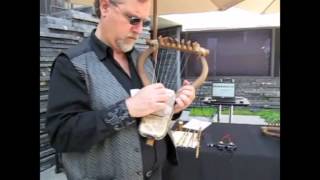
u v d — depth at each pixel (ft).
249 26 19.24
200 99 14.49
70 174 2.68
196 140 5.43
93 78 2.54
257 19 19.02
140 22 2.63
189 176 5.04
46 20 7.84
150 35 5.26
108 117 2.37
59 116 2.42
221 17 19.54
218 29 19.74
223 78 19.29
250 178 4.88
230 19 19.47
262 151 4.98
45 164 7.73
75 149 2.47
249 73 19.60
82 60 2.55
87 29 9.14
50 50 7.82
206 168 4.99
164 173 4.79
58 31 8.16
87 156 2.58
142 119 2.62
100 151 2.57
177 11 7.22
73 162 2.64
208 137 5.86
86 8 9.15
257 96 18.92
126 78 2.73
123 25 2.56
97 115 2.39
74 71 2.50
